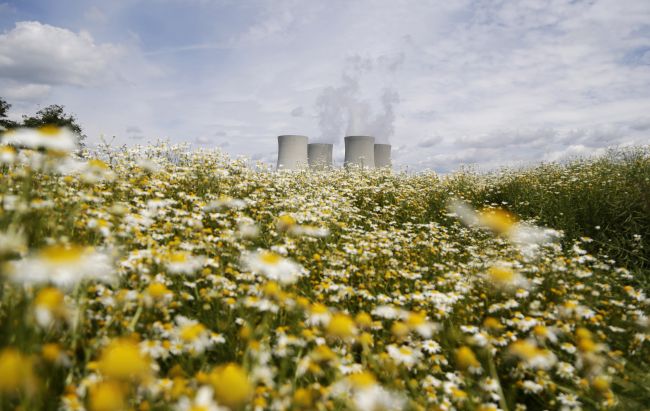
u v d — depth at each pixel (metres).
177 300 2.50
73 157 4.79
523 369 2.46
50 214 2.47
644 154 9.23
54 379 1.61
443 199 8.45
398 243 5.17
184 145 7.17
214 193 5.50
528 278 4.02
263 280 2.78
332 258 3.93
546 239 5.76
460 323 3.06
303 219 4.87
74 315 1.73
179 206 4.45
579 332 2.74
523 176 9.94
